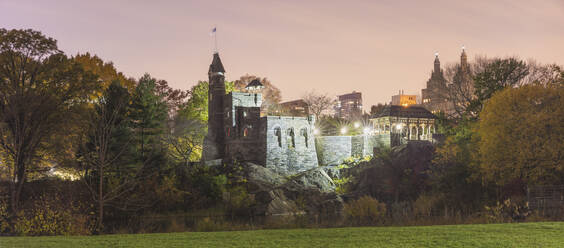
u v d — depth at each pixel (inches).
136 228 1438.2
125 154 1883.6
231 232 839.7
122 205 1763.0
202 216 1893.5
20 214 1221.7
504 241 683.4
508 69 2496.3
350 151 2918.3
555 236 719.7
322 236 758.5
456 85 3164.4
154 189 1991.9
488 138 1710.1
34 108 1685.5
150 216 1852.9
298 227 1217.4
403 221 1288.1
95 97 2171.5
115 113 1541.6
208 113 3046.3
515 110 1654.8
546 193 1322.6
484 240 693.9
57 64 1898.4
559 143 1533.0
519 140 1616.6
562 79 1784.0
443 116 3014.3
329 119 3809.1
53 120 1769.2
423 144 2549.2
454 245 664.4
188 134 2719.0
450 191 1925.4
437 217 1311.5
